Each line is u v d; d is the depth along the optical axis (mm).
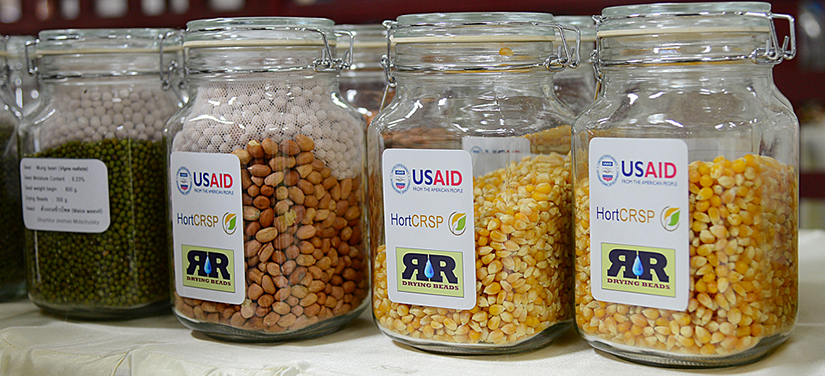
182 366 729
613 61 702
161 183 916
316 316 804
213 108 798
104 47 888
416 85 761
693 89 676
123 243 887
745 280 654
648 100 685
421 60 735
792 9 1938
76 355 774
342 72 1014
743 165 649
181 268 822
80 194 891
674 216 654
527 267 719
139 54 909
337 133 824
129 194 883
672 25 662
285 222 777
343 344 797
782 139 688
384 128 758
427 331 741
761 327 667
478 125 716
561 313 766
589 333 729
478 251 715
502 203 712
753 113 668
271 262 778
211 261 795
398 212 744
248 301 782
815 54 1968
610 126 692
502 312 716
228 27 787
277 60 793
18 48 1093
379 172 770
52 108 918
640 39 679
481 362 720
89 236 892
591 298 722
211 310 801
